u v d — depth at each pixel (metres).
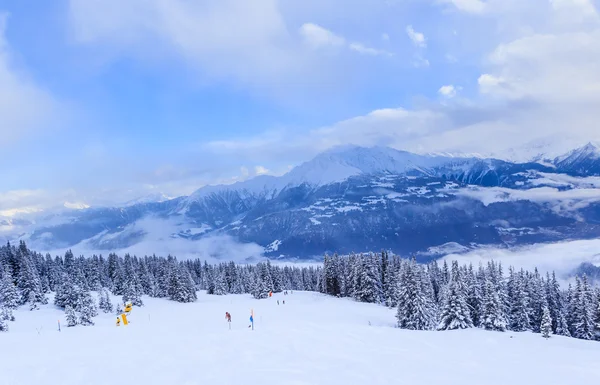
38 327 61.38
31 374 24.16
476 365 24.64
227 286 144.12
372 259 107.69
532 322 73.88
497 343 32.16
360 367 23.78
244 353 27.69
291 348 29.05
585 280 69.94
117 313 78.38
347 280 112.94
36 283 89.31
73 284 85.56
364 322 68.12
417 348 29.55
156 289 115.94
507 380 21.44
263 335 34.25
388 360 25.61
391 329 37.72
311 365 24.25
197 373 22.88
